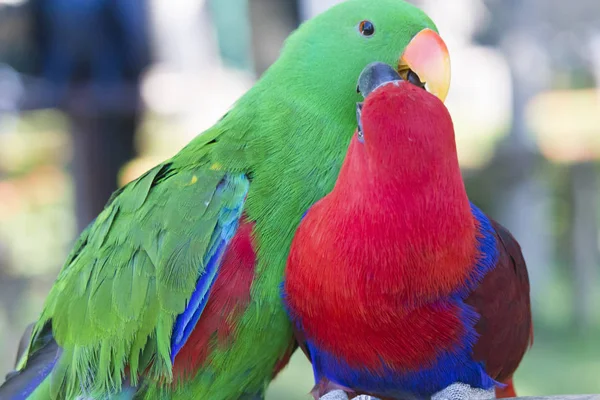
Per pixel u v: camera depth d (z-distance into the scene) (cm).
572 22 805
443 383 236
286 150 260
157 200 267
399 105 196
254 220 254
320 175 259
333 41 264
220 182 261
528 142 784
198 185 262
